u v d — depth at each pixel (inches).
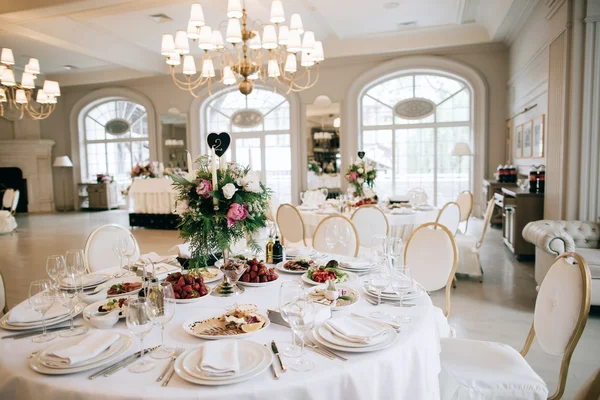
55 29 290.7
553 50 196.1
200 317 65.5
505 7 253.6
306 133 403.9
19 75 439.8
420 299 73.7
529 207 211.2
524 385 65.5
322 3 267.4
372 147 387.9
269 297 75.2
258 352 51.4
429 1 268.2
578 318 65.8
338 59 376.5
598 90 169.8
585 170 173.2
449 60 351.3
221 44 202.1
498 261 212.7
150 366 49.8
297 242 186.2
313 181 406.3
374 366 50.7
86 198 511.8
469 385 65.8
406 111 378.0
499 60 343.0
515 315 139.9
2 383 49.1
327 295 71.5
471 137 361.7
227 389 44.7
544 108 224.1
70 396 45.2
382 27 324.2
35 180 505.0
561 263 73.2
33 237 314.2
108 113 498.6
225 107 434.0
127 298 69.1
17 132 504.1
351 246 132.8
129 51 372.2
